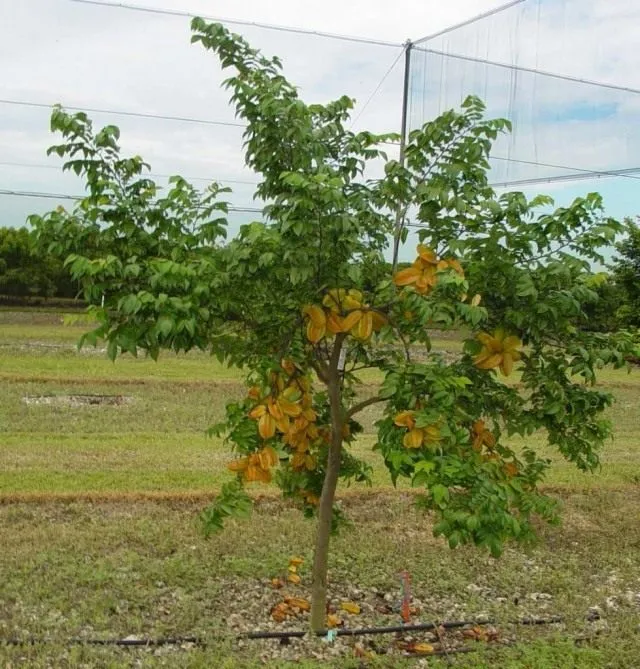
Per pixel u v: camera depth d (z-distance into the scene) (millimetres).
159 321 3107
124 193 3510
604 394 4004
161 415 9938
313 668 3814
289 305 3641
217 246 3572
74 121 3334
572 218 3496
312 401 4480
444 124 3592
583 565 5609
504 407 4055
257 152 3639
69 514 6035
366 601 4773
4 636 4027
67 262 3170
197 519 5867
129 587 4656
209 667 3811
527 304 3650
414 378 3617
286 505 6449
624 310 15445
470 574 5270
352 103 3824
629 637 4418
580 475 8133
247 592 4773
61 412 9805
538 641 4219
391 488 7105
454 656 4070
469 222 3625
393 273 3721
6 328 19375
